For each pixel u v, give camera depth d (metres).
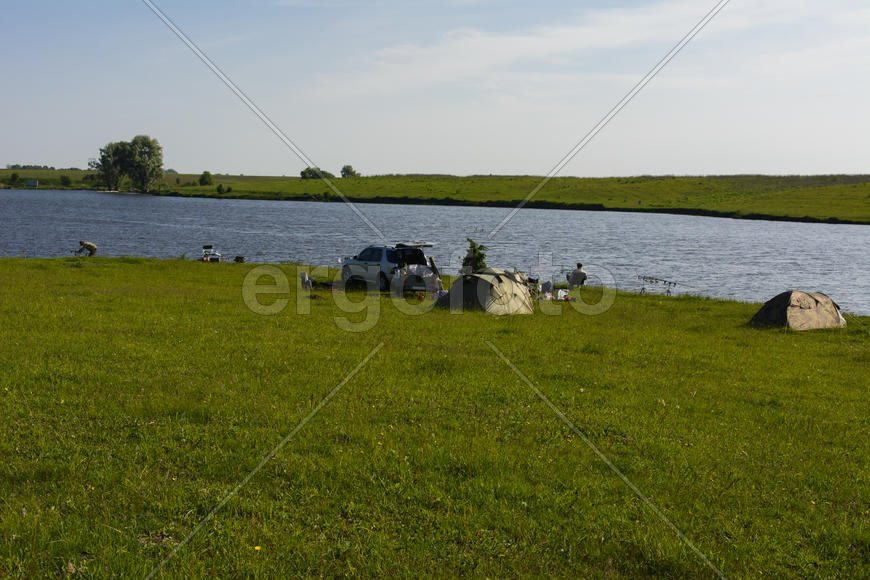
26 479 7.68
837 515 7.75
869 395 13.68
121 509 7.12
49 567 6.06
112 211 120.75
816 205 148.50
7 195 189.75
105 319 17.05
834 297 41.75
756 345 19.27
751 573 6.49
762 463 9.27
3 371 11.56
